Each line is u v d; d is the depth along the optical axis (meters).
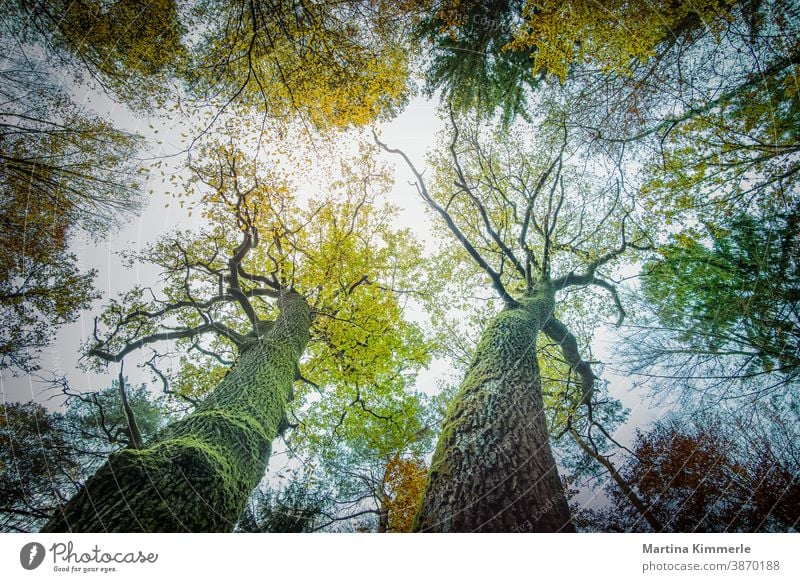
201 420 3.70
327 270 9.06
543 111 8.23
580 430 8.82
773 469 5.79
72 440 7.11
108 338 7.06
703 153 6.70
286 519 7.40
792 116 5.75
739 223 6.26
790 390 5.69
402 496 9.19
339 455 10.73
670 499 7.03
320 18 6.11
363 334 9.20
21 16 5.55
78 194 6.41
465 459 2.90
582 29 6.22
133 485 2.74
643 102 7.22
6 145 5.80
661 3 5.98
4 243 6.25
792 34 5.48
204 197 6.75
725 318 6.32
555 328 6.61
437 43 7.13
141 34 6.14
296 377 7.13
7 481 6.05
